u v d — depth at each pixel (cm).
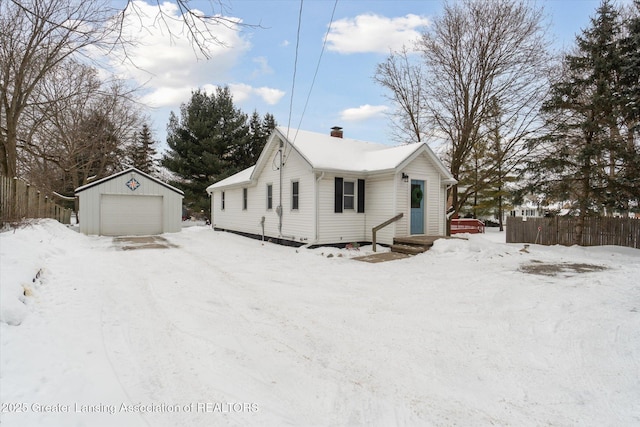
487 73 1741
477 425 273
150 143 3747
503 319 504
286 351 405
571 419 279
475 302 588
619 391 314
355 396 314
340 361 382
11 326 378
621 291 623
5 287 434
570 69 1395
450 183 1416
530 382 337
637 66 1198
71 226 2105
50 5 1047
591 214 1273
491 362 378
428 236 1248
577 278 740
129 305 548
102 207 1738
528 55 1642
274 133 1462
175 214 1930
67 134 2127
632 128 1226
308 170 1263
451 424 275
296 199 1362
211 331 458
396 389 327
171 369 352
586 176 1297
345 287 700
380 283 732
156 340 421
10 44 1262
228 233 1953
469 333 458
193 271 842
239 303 587
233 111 3134
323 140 1498
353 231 1324
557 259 999
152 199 1866
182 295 623
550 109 1401
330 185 1269
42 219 1300
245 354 394
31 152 1730
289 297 627
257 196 1673
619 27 1308
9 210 915
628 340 408
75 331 418
